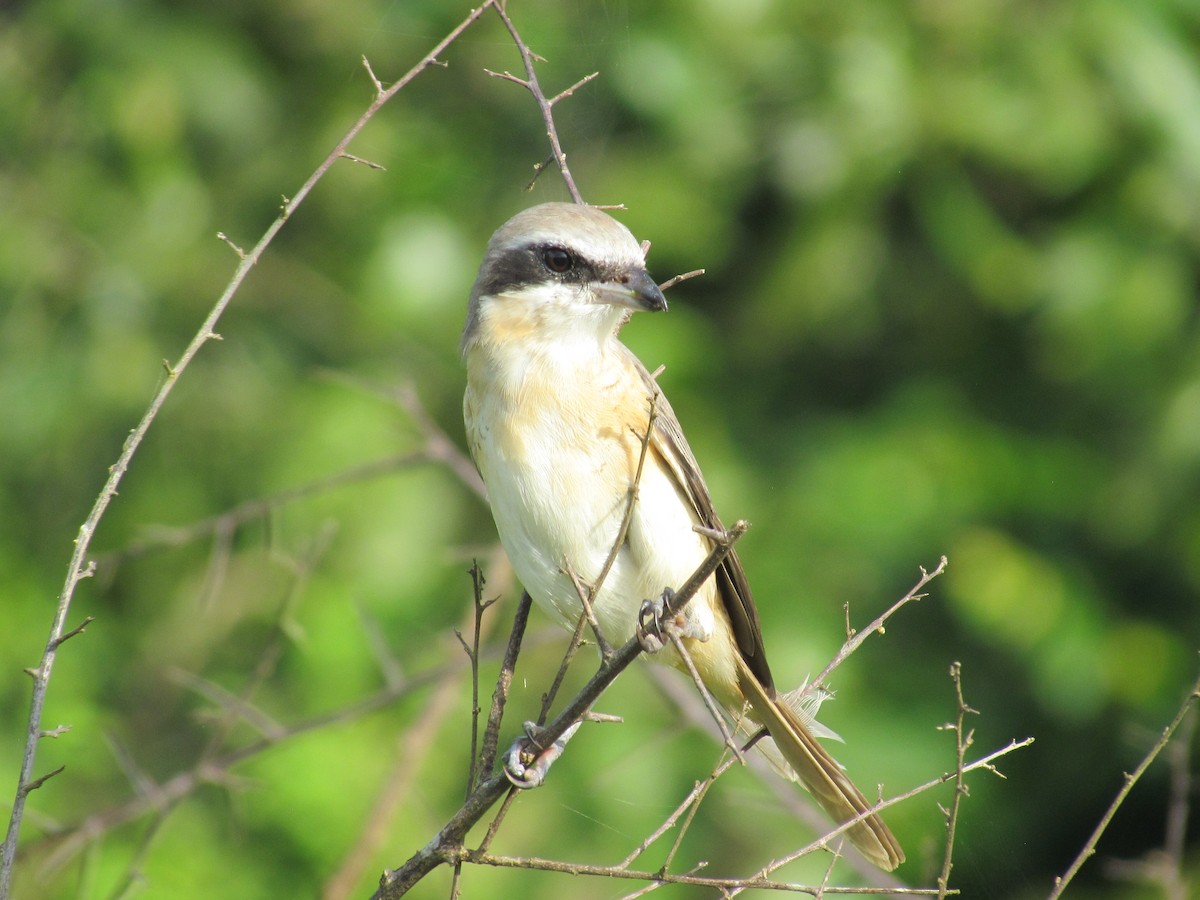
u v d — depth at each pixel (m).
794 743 6.36
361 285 12.55
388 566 11.84
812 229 12.42
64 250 12.54
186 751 11.55
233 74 12.48
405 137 12.19
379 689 11.50
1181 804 7.06
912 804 11.28
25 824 10.67
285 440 12.27
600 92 10.95
